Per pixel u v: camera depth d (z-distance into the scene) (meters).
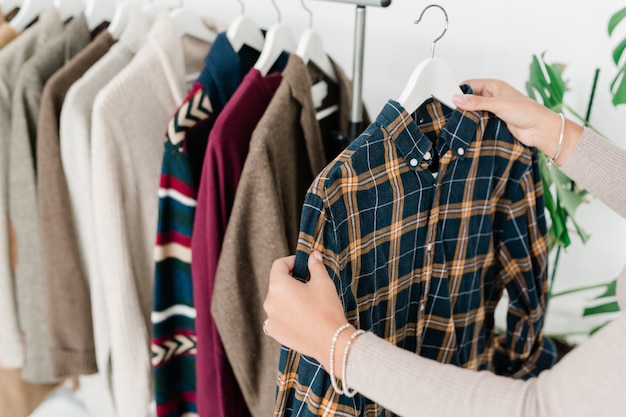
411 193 0.75
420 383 0.55
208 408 1.02
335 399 0.70
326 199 0.64
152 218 1.03
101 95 0.88
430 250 0.80
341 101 1.06
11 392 1.21
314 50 0.95
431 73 0.71
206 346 0.97
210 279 0.91
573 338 1.43
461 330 0.91
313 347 0.61
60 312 1.03
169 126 0.87
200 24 1.08
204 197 0.87
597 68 1.08
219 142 0.82
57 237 0.98
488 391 0.53
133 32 0.98
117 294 1.00
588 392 0.47
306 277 0.66
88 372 1.10
